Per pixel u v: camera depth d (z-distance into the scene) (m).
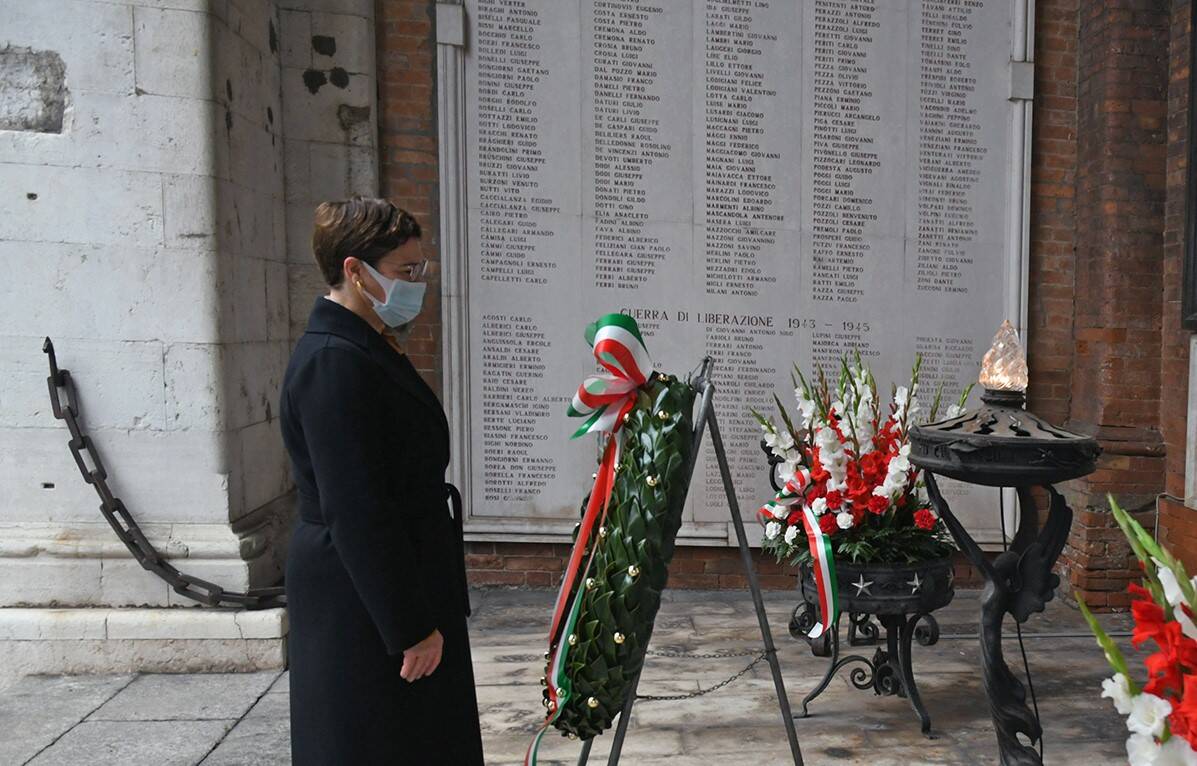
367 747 1.47
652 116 4.27
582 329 4.31
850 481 2.81
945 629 3.81
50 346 3.19
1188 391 3.91
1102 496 4.10
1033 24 4.37
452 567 1.64
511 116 4.22
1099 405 4.20
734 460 4.40
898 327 4.44
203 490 3.35
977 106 4.40
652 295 4.33
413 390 1.57
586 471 4.35
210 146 3.29
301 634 1.52
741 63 4.29
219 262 3.34
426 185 4.31
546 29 4.20
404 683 1.50
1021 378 2.39
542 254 4.28
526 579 4.40
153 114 3.26
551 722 1.89
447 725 1.57
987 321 4.48
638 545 1.81
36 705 2.93
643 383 1.95
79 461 3.23
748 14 4.27
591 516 1.98
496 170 4.23
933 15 4.35
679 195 4.30
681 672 3.27
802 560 2.86
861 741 2.68
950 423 2.35
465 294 4.25
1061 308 4.51
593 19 4.21
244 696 3.01
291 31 4.07
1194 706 0.90
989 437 2.17
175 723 2.79
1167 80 4.09
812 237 4.37
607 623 1.81
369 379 1.47
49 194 3.24
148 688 3.09
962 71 4.39
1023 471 2.14
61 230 3.25
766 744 2.66
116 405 3.30
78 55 3.22
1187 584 0.99
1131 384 4.14
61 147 3.23
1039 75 4.45
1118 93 4.10
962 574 4.50
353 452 1.41
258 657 3.24
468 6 4.16
